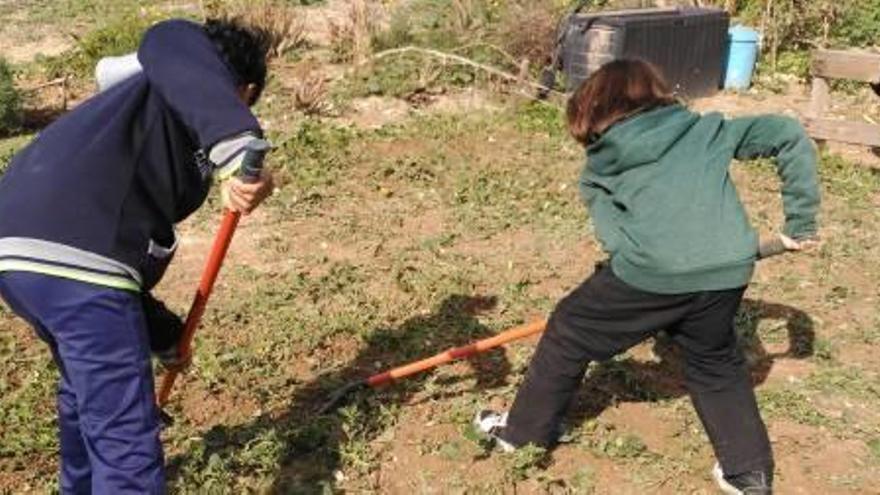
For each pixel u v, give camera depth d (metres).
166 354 3.55
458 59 9.91
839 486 4.18
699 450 4.34
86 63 10.90
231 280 5.90
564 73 9.90
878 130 8.33
